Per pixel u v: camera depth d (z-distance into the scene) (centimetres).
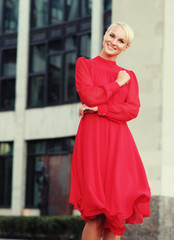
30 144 2541
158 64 623
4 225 1873
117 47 345
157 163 604
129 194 329
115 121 339
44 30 2555
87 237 336
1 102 2650
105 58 351
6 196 2588
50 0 2548
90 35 2386
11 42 2662
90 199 323
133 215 344
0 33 2689
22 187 2508
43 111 2489
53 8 2544
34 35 2584
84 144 336
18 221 1850
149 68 629
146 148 616
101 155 333
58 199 2402
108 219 331
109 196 327
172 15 639
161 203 591
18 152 2534
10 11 2689
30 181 2514
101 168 332
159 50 624
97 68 345
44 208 2205
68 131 2383
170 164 612
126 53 646
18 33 2619
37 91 2561
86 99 333
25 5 2616
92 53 2303
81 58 346
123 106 339
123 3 658
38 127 2495
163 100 614
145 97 626
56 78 2503
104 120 338
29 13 2609
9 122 2595
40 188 2217
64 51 2475
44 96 2506
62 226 1739
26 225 1825
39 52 2570
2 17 2689
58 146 2442
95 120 337
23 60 2589
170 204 602
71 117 2380
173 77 632
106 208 322
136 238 584
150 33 634
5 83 2662
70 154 2381
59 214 2383
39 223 1789
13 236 1859
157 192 596
